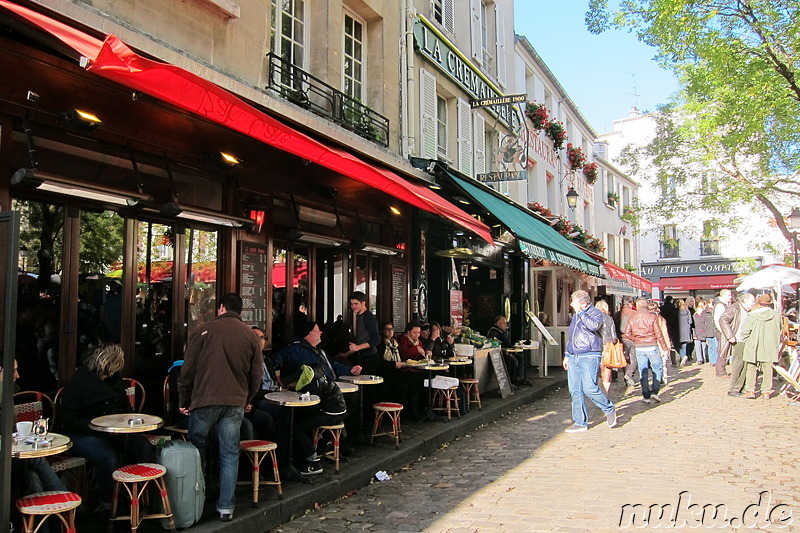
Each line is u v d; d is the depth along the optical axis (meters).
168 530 4.09
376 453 6.47
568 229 17.27
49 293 4.85
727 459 6.37
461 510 4.93
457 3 12.91
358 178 6.24
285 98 7.29
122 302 5.41
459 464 6.56
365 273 9.47
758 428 8.03
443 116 12.34
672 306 18.64
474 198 9.74
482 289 14.70
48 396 4.64
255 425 5.57
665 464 6.18
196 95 4.18
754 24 12.16
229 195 6.57
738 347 10.96
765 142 16.12
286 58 7.97
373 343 7.83
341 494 5.49
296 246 7.93
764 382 10.84
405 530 4.53
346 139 7.29
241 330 4.62
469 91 12.89
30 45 4.46
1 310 4.41
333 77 8.54
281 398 5.36
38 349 4.77
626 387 12.44
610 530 4.32
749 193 17.86
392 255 9.94
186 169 6.05
